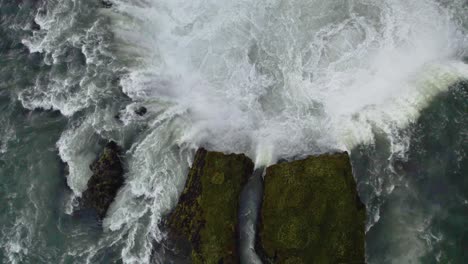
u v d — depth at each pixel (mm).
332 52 27891
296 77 27703
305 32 28422
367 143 25906
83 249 26375
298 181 24422
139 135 27922
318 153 26047
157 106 28484
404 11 28156
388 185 25141
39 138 29031
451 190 24750
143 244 25875
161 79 29141
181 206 25594
